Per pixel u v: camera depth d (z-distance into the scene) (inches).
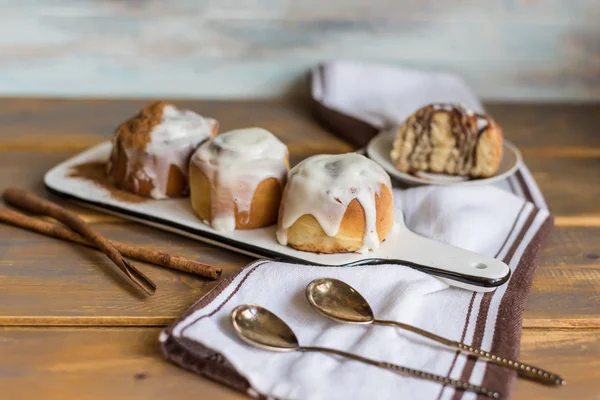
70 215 29.0
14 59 39.9
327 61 40.7
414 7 39.8
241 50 40.2
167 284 26.9
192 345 24.4
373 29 40.1
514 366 23.9
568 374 24.3
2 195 31.0
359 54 40.6
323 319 25.2
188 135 29.7
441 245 27.7
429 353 24.2
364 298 25.6
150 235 29.1
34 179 32.4
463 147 32.1
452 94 38.4
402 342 24.5
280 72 40.8
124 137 29.9
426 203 30.1
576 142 36.9
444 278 26.5
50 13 39.1
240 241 27.8
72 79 40.4
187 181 29.9
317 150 35.4
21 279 27.0
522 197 31.6
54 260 27.9
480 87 41.6
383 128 35.0
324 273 26.2
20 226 29.3
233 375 23.7
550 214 30.0
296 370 23.5
